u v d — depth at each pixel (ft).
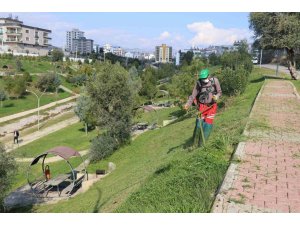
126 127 78.07
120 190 38.91
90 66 263.70
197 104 32.42
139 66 344.69
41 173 76.23
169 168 29.12
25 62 264.93
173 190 21.70
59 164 82.23
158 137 70.74
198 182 21.76
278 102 55.72
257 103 53.98
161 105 161.68
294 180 21.90
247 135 32.45
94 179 61.26
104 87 77.92
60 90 216.54
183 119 84.84
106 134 78.79
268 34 119.55
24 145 111.04
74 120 154.51
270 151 27.76
